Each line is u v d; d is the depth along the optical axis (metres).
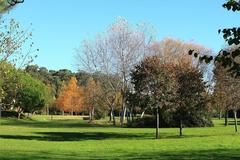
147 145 28.66
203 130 46.50
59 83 141.12
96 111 85.12
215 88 43.72
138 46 65.94
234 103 43.25
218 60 7.46
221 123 66.25
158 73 36.53
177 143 29.78
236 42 7.15
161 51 65.38
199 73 39.09
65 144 30.56
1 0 12.45
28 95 89.75
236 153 22.72
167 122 53.28
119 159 19.78
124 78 66.00
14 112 91.44
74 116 114.75
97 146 28.41
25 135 40.47
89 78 75.44
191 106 38.66
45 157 20.03
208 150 24.44
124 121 73.31
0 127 57.19
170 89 36.75
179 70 38.88
